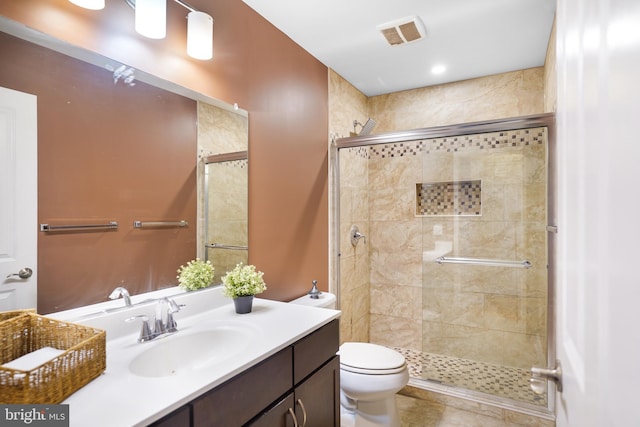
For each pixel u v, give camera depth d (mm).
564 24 713
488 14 1953
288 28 2088
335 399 1473
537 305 2385
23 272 1002
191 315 1473
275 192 2031
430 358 2682
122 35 1256
